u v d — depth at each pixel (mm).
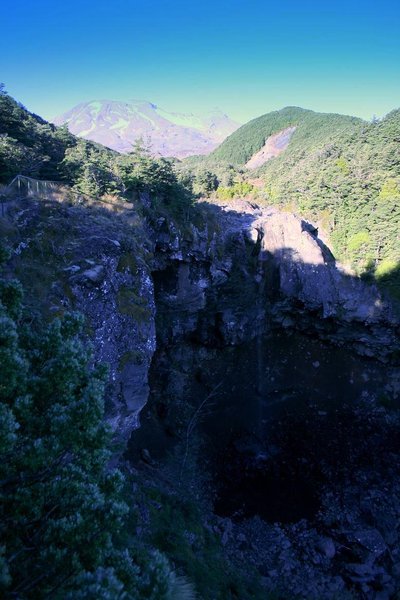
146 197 42906
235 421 45250
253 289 53000
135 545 21297
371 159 64375
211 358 51344
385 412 47906
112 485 10250
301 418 46344
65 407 9883
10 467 8930
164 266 45594
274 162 107375
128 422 26438
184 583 18391
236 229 53094
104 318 23469
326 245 60531
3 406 8422
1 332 8891
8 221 23234
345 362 53031
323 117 133750
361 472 39844
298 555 31438
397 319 51188
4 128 41625
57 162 42812
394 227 54969
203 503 35562
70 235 25641
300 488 38312
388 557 31344
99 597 6617
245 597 24797
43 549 8102
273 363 52375
